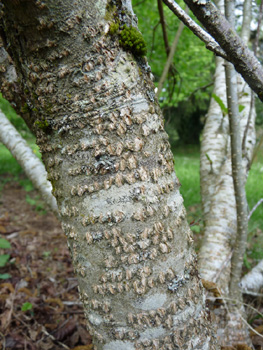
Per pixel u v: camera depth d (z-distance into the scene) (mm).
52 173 329
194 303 339
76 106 295
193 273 344
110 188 303
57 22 267
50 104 301
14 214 1705
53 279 1002
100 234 309
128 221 305
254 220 1246
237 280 576
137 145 302
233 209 729
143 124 305
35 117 347
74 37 276
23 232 1391
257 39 487
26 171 720
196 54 1854
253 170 2059
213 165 786
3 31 299
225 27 259
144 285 311
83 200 311
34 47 283
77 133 301
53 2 257
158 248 313
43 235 1395
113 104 294
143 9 1496
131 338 322
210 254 674
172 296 322
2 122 769
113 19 288
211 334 367
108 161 300
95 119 295
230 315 559
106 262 312
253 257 1041
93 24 278
